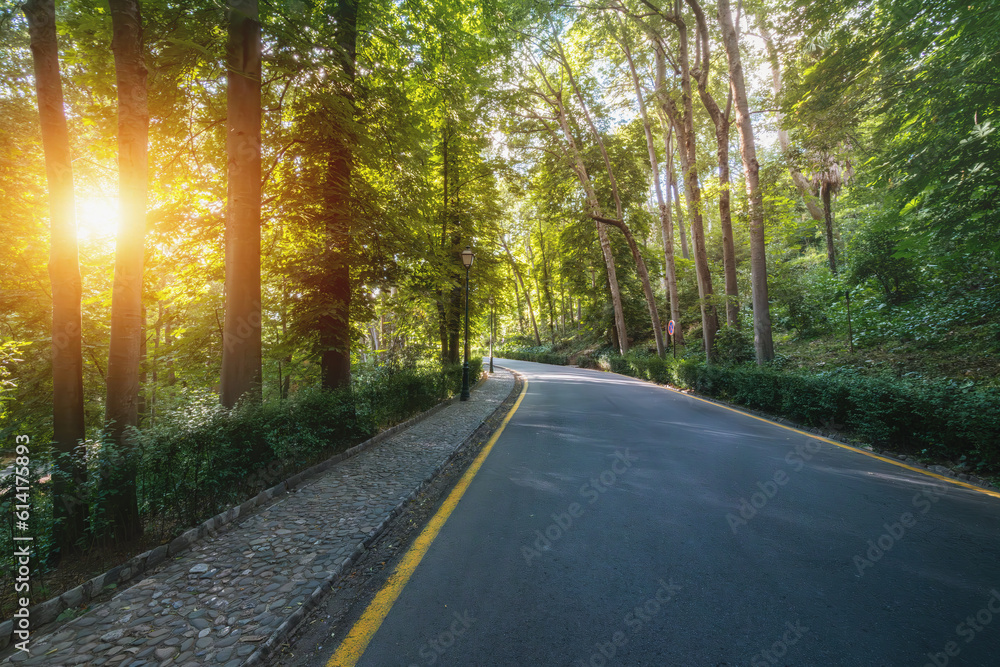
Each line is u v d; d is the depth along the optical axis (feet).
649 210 113.50
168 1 20.71
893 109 28.99
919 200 29.94
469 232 57.88
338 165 28.96
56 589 9.51
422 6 32.24
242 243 20.13
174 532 12.17
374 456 20.98
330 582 9.96
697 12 43.88
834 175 53.06
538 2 52.90
